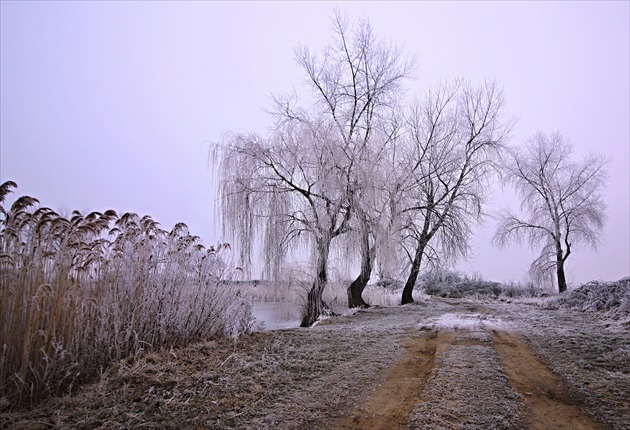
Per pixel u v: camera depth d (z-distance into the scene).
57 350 5.18
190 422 4.51
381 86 18.19
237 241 13.59
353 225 14.38
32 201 5.78
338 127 15.08
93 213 6.93
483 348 8.02
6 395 4.85
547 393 5.41
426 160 21.58
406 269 21.66
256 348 7.73
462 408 4.88
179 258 8.21
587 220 28.06
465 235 21.02
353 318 13.44
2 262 5.30
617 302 12.73
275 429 4.40
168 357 6.48
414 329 10.52
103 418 4.52
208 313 8.30
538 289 29.11
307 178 14.45
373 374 6.40
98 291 6.74
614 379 5.80
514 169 30.05
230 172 14.03
